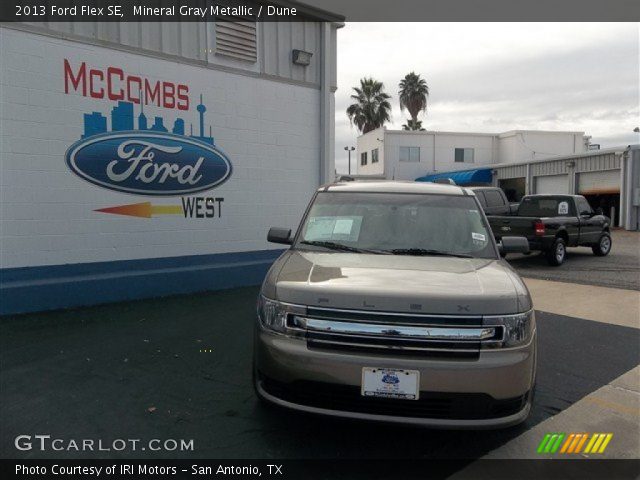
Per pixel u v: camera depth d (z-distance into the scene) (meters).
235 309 7.05
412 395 3.11
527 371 3.25
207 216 8.49
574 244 13.98
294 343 3.30
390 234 4.52
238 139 8.84
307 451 3.48
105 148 7.30
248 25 8.84
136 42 7.55
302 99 9.70
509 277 3.71
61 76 6.85
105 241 7.38
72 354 5.16
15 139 6.52
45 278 6.84
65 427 3.70
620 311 7.79
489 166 35.00
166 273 7.79
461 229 4.58
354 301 3.24
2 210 6.47
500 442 3.69
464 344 3.16
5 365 4.84
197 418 3.88
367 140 44.41
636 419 4.10
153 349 5.36
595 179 27.67
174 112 8.02
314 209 4.92
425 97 51.31
